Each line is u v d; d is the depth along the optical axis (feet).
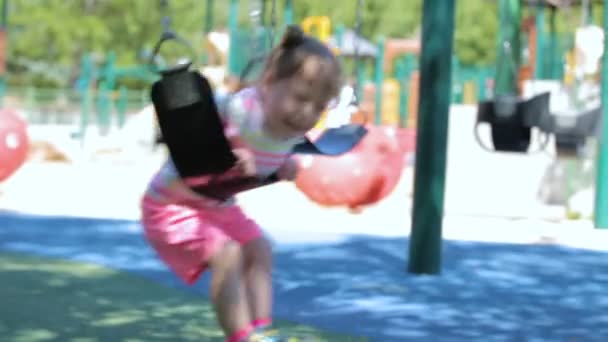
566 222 45.91
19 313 23.02
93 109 113.70
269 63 15.98
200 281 28.30
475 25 161.27
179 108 15.66
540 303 26.58
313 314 24.25
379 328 22.85
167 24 17.80
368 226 42.70
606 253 36.14
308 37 16.05
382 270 31.14
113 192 57.06
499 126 31.91
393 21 161.68
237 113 16.03
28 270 29.50
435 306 25.71
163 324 22.43
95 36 151.74
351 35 96.12
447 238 39.09
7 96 132.05
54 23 150.20
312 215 47.09
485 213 48.80
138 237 37.58
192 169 15.89
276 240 37.32
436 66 29.27
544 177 49.11
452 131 49.55
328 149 19.97
